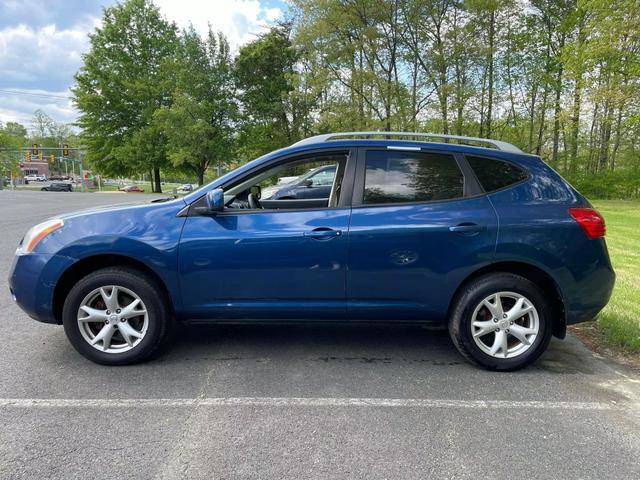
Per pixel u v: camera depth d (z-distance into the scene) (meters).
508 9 24.08
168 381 3.15
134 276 3.29
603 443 2.47
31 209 17.48
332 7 23.61
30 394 2.93
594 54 19.58
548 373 3.40
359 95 25.39
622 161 31.06
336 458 2.29
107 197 30.02
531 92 27.89
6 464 2.19
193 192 3.48
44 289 3.28
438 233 3.24
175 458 2.26
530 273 3.44
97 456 2.27
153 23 46.94
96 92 46.44
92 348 3.35
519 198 3.35
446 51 24.52
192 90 39.47
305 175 5.52
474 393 3.05
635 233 11.41
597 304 3.36
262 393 3.00
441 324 3.53
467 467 2.23
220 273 3.29
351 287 3.32
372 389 3.08
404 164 3.42
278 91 36.56
